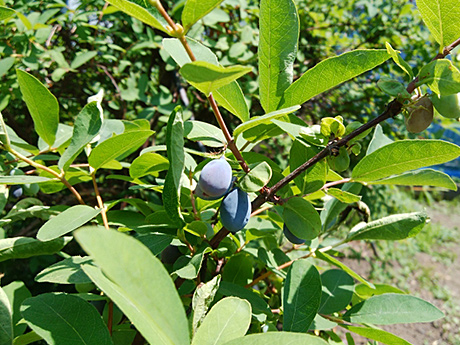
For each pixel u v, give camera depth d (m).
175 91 0.45
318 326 0.18
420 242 1.17
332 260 0.20
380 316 0.19
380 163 0.16
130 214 0.20
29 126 0.52
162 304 0.08
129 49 0.43
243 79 0.47
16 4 0.39
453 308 0.86
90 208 0.16
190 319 0.13
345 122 0.64
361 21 0.64
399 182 0.18
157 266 0.08
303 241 0.18
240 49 0.40
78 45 0.50
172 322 0.08
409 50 0.60
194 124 0.18
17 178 0.16
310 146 0.16
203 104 0.52
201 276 0.18
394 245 0.93
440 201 1.66
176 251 0.18
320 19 0.62
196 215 0.17
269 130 0.18
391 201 0.70
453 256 1.12
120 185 0.53
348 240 0.20
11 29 0.39
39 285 0.47
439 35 0.14
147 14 0.12
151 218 0.17
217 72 0.11
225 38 0.43
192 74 0.11
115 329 0.19
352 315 0.19
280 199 0.16
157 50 0.48
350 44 0.66
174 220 0.15
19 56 0.38
